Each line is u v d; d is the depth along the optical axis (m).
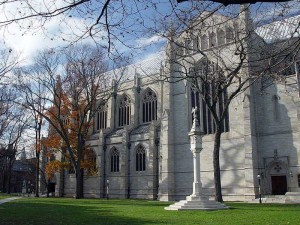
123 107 76.19
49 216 25.62
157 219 22.64
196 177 32.62
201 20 12.88
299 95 48.56
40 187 93.12
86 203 44.06
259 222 19.78
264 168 50.78
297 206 34.03
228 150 53.00
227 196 51.84
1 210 31.55
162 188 57.88
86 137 70.62
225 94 53.94
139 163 66.19
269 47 22.33
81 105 66.69
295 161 48.53
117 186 68.75
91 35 11.29
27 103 59.22
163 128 59.69
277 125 50.66
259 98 52.62
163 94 67.31
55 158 82.06
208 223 19.84
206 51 54.16
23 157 124.19
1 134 65.31
